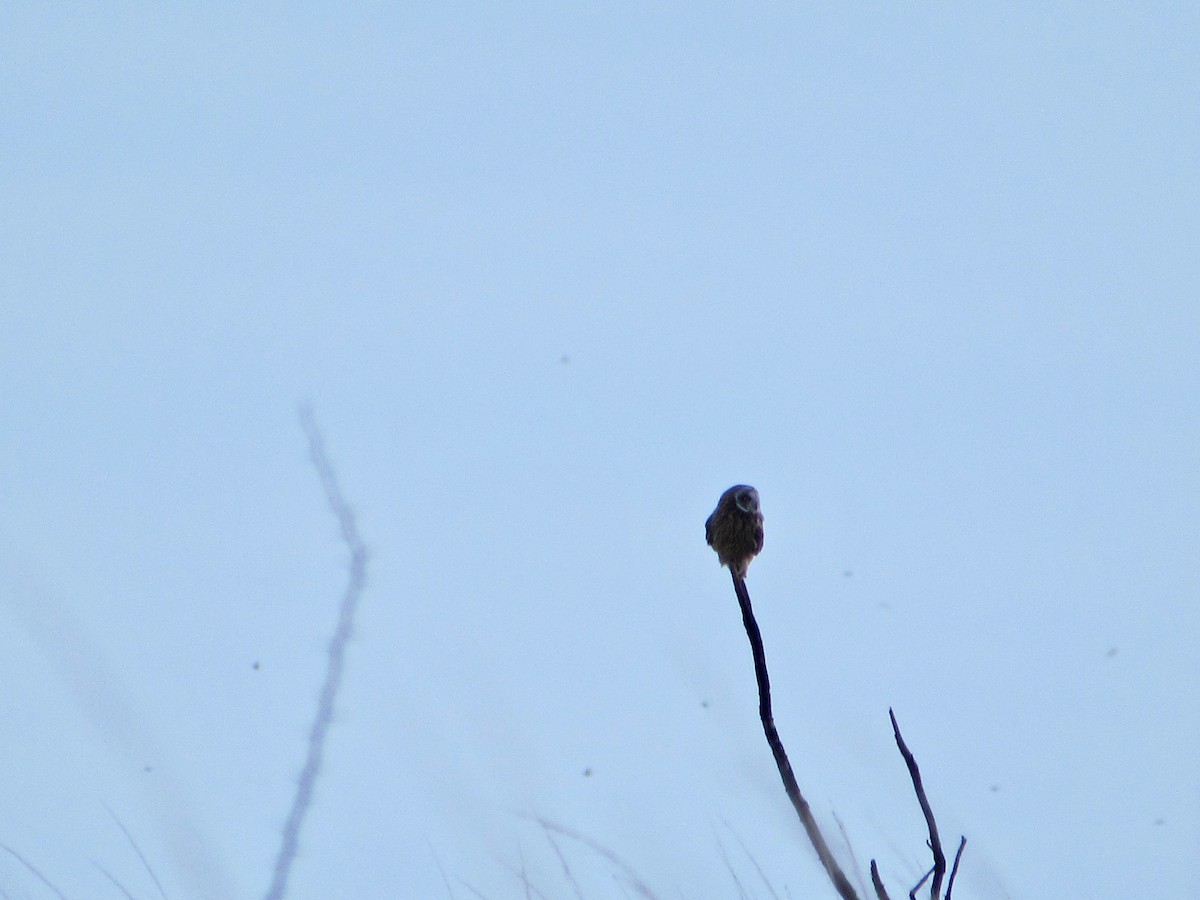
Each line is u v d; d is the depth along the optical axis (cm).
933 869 4544
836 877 4488
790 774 4500
